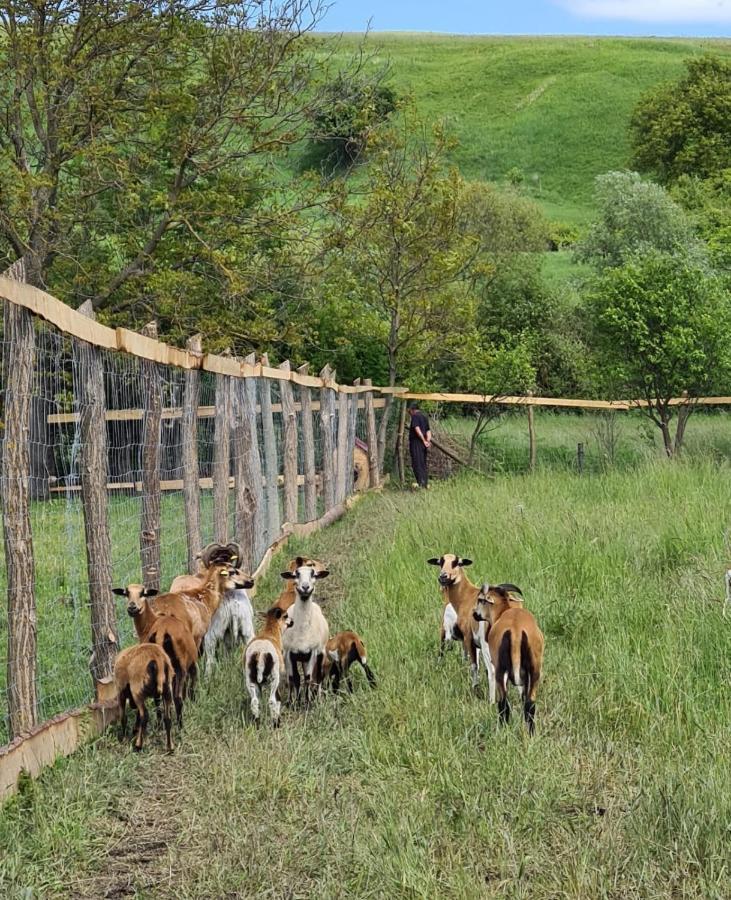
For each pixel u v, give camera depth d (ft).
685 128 262.47
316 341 91.91
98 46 77.36
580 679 29.73
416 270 89.66
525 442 92.38
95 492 29.32
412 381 92.12
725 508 52.08
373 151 92.12
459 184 90.94
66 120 76.02
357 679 31.42
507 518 50.96
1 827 21.80
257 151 81.00
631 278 84.28
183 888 19.57
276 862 20.52
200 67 84.23
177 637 28.17
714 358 82.53
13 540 24.64
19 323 24.44
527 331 118.52
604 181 148.25
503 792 22.79
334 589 45.27
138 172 82.02
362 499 76.33
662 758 24.31
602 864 19.79
